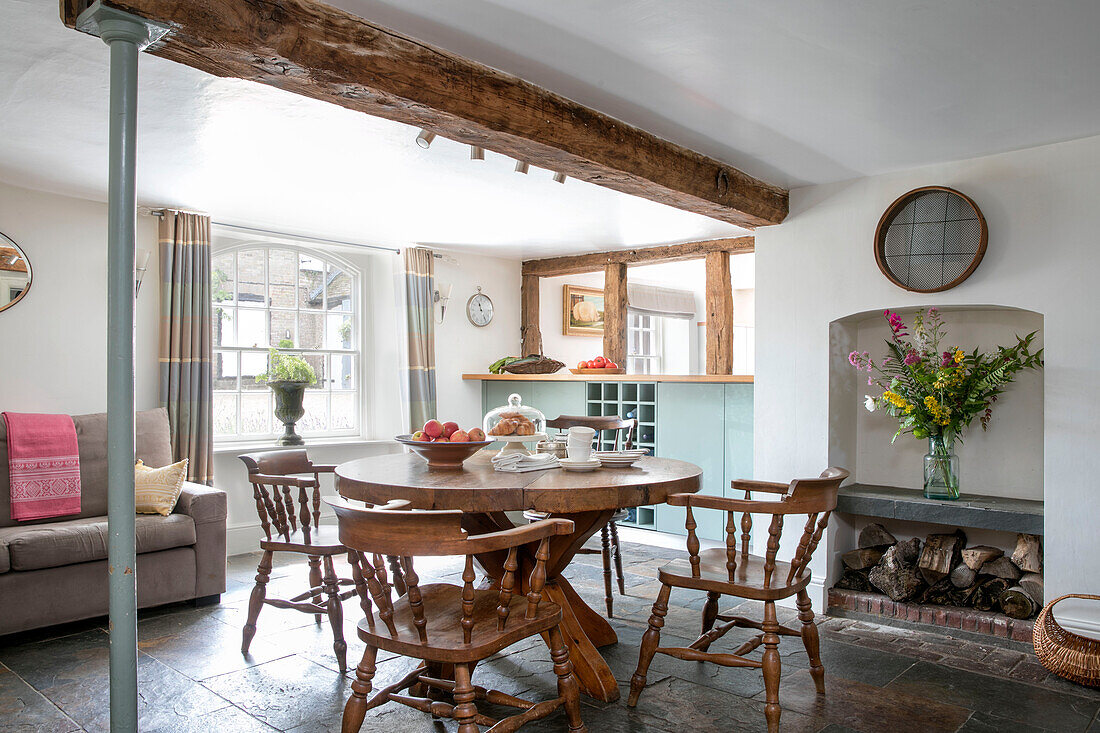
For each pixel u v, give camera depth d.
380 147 3.55
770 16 2.22
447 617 2.29
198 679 3.03
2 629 3.33
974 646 3.49
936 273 3.67
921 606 3.77
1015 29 2.29
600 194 4.45
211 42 1.97
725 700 2.86
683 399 5.37
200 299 4.86
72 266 4.48
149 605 3.77
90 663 3.20
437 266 6.36
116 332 1.99
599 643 3.41
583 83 2.77
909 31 2.31
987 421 3.99
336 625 3.10
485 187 4.30
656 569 4.84
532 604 2.24
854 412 4.38
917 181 3.79
